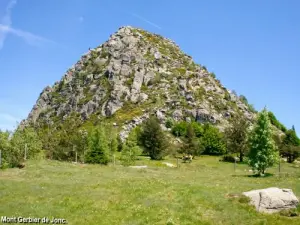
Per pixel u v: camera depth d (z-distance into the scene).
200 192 29.25
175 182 36.19
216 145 132.12
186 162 104.00
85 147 73.69
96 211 25.58
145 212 25.06
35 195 29.50
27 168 47.22
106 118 184.25
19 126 61.59
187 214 24.64
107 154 68.88
